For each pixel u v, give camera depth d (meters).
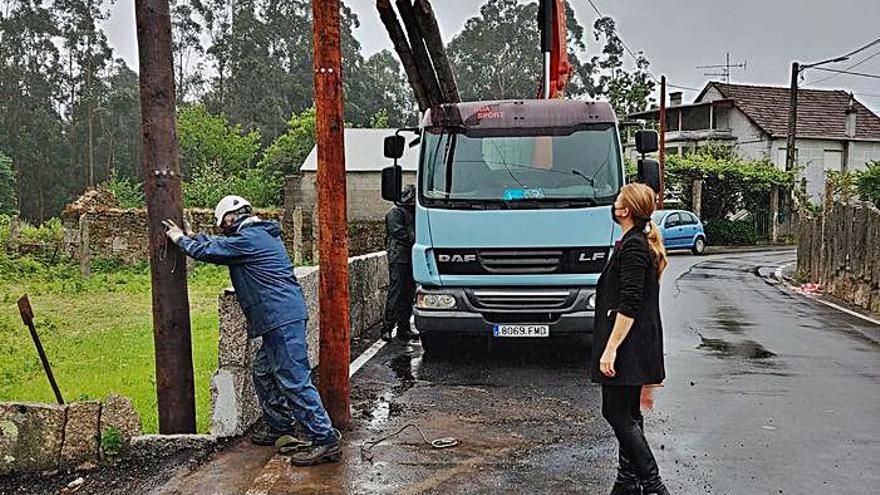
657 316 5.21
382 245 29.75
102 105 64.62
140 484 5.65
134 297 18.19
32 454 5.89
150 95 6.27
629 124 10.37
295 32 67.12
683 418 7.38
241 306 6.15
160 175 6.31
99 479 5.76
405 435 6.78
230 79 63.25
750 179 38.78
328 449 6.05
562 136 9.43
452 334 9.87
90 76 62.88
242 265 6.05
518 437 6.74
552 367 9.53
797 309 15.26
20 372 9.59
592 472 5.88
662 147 36.03
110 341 11.84
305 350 6.11
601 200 9.17
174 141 6.38
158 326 6.43
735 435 6.86
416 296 9.56
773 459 6.22
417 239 9.48
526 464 6.05
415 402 7.89
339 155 6.71
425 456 6.23
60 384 8.84
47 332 12.82
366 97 66.12
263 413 6.41
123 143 65.25
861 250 15.89
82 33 63.28
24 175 60.28
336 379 6.90
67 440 5.95
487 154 9.42
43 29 62.22
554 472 5.88
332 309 6.85
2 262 23.08
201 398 8.16
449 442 6.55
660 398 8.12
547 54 12.38
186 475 5.79
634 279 5.09
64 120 63.72
